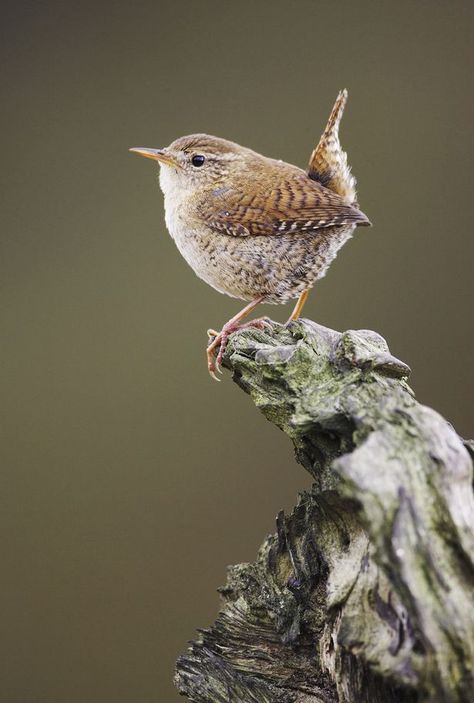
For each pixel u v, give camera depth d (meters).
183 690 2.70
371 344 2.71
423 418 2.64
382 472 2.43
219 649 2.71
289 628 2.70
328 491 2.69
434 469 2.45
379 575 2.64
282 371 2.70
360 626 2.59
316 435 2.70
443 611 2.27
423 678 2.32
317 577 2.70
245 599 2.71
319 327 2.71
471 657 2.24
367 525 2.41
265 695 2.70
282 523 2.71
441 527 2.38
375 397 2.69
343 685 2.68
